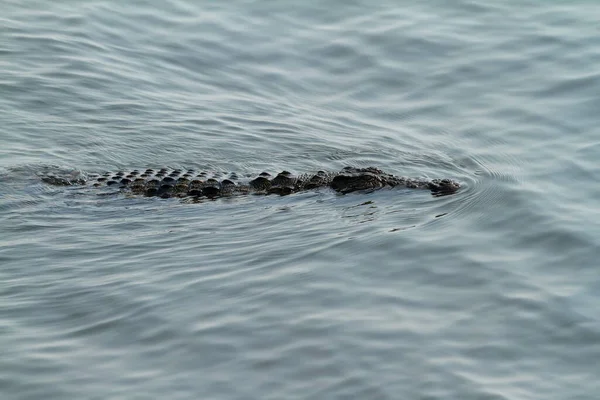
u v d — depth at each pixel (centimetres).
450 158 4125
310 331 2752
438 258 3228
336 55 5009
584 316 2867
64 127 4209
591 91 4572
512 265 3183
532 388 2519
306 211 3650
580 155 4047
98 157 4034
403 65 4919
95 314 2841
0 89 4425
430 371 2573
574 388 2523
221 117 4409
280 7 5431
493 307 2914
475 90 4684
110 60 4828
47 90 4466
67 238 3356
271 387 2495
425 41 5088
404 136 4331
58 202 3644
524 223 3484
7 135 4100
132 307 2872
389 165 4069
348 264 3180
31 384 2495
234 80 4788
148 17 5288
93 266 3150
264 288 2998
